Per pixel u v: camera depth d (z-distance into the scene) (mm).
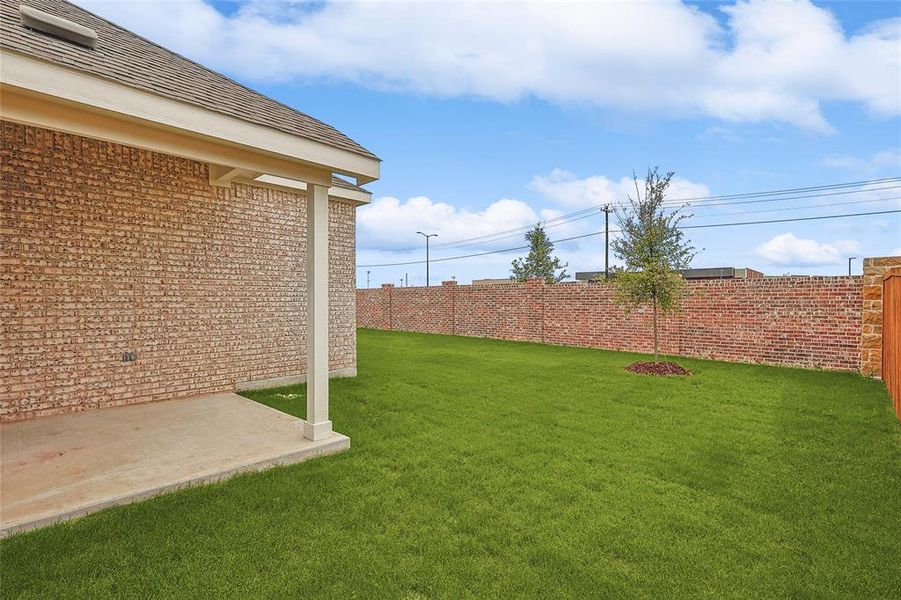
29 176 5781
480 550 3029
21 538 3064
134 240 6625
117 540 3080
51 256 5941
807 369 10078
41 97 3230
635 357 11883
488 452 4832
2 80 3000
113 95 3482
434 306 19516
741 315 11078
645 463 4562
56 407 5988
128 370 6586
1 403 5594
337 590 2613
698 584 2703
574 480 4145
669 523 3393
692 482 4117
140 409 6348
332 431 5441
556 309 14992
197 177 7250
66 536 3102
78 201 6152
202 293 7320
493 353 12719
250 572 2758
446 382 8508
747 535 3242
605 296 13719
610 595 2600
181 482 3883
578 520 3434
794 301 10359
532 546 3076
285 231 8344
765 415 6297
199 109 3965
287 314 8391
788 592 2639
